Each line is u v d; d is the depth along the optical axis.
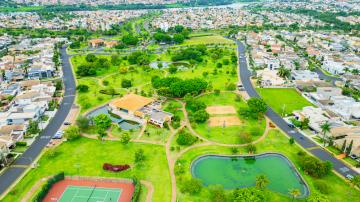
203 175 168.88
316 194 138.00
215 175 169.12
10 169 170.62
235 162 181.25
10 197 148.88
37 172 167.75
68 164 174.50
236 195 140.50
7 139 189.25
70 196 149.88
